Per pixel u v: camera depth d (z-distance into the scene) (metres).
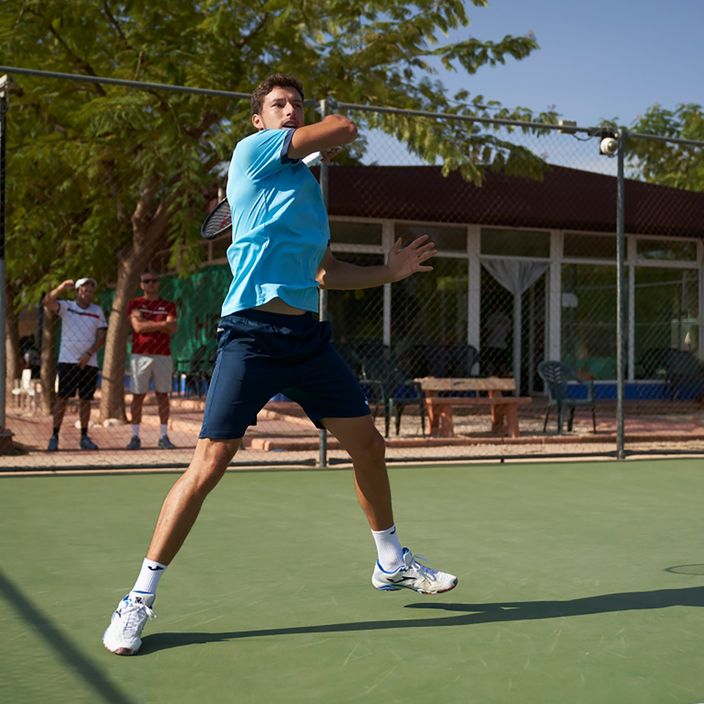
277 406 14.21
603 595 3.68
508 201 15.23
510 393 16.48
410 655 2.90
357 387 3.30
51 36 11.73
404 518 5.47
